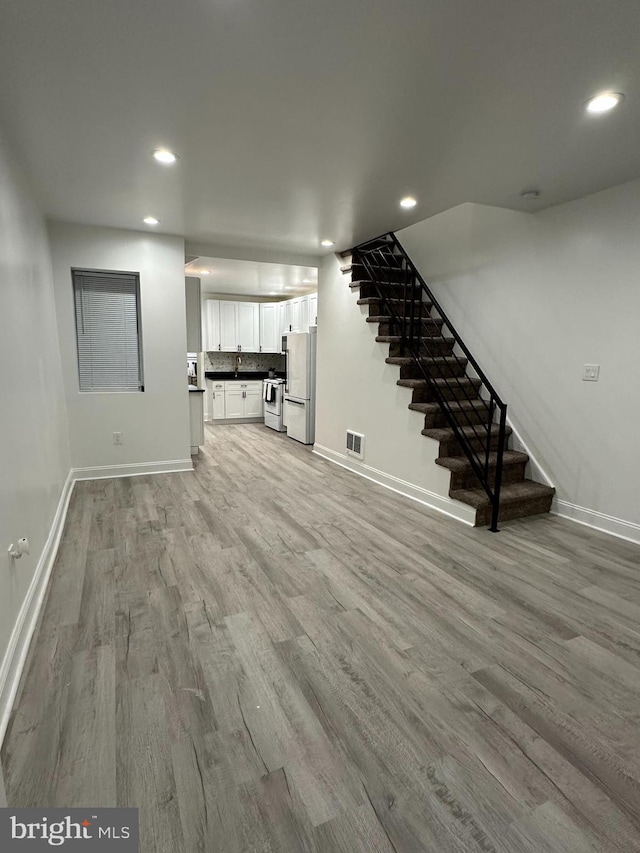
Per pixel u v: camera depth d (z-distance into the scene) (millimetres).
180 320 4566
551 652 1985
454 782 1375
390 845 1194
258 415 8273
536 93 1973
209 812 1271
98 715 1595
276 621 2170
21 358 2346
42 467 2713
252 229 4145
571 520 3523
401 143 2449
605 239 3152
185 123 2250
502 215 3918
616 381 3178
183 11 1499
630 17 1512
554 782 1382
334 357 5234
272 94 1997
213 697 1691
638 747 1515
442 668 1872
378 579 2584
